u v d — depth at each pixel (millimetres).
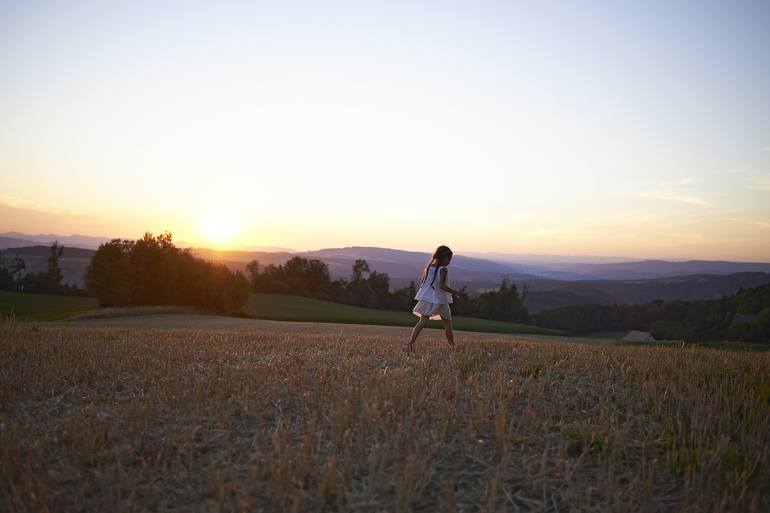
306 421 5246
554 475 4277
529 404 5828
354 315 72188
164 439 4691
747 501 3820
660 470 4395
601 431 4965
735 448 4656
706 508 3701
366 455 4484
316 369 7535
